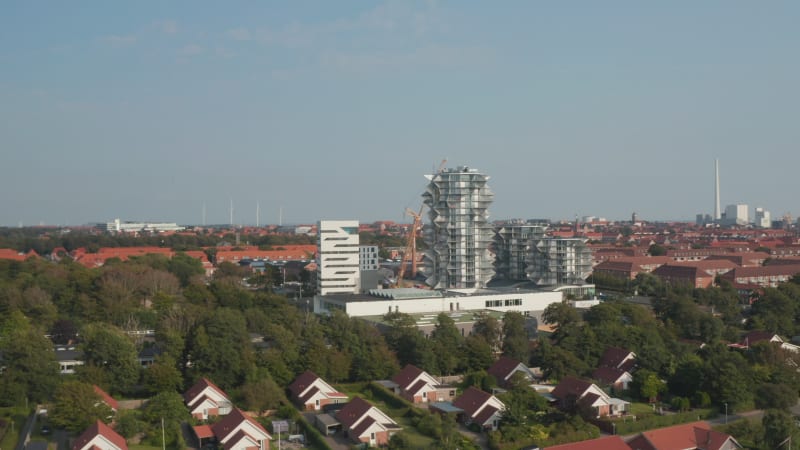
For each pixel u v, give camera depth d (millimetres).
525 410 136875
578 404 140125
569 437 127812
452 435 127438
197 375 157125
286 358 167250
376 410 134750
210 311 192750
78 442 118375
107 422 132000
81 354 178750
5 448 122938
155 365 156250
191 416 141000
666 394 160250
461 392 161750
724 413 150250
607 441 115500
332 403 152500
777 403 150125
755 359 178000
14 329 187500
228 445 123500
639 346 186625
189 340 167500
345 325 194000
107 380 152375
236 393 152875
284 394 157250
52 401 146375
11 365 147500
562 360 171500
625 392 163250
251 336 196875
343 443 131000
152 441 128125
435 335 196000
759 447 127562
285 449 128625
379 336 190375
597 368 173375
